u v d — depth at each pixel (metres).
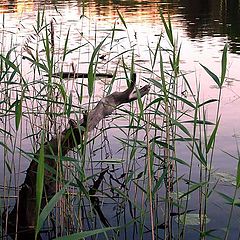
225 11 24.22
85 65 11.32
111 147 7.32
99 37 15.18
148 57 12.54
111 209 5.57
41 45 12.99
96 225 5.18
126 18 20.42
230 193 5.71
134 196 5.48
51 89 5.20
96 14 21.27
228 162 6.62
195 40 16.41
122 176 6.40
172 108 5.79
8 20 18.27
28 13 20.50
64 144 5.43
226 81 10.98
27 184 5.43
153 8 24.62
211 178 6.11
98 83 9.91
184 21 20.41
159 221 5.29
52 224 5.39
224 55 4.52
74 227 4.92
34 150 6.15
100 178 6.32
